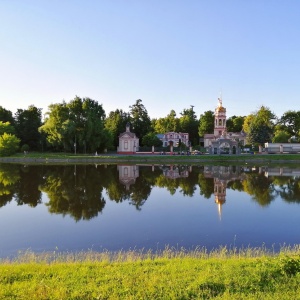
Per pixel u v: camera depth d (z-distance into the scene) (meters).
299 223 27.72
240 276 11.85
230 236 23.91
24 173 64.94
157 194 42.72
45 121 110.06
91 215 30.86
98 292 10.68
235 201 37.88
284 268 12.12
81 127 109.50
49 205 35.41
